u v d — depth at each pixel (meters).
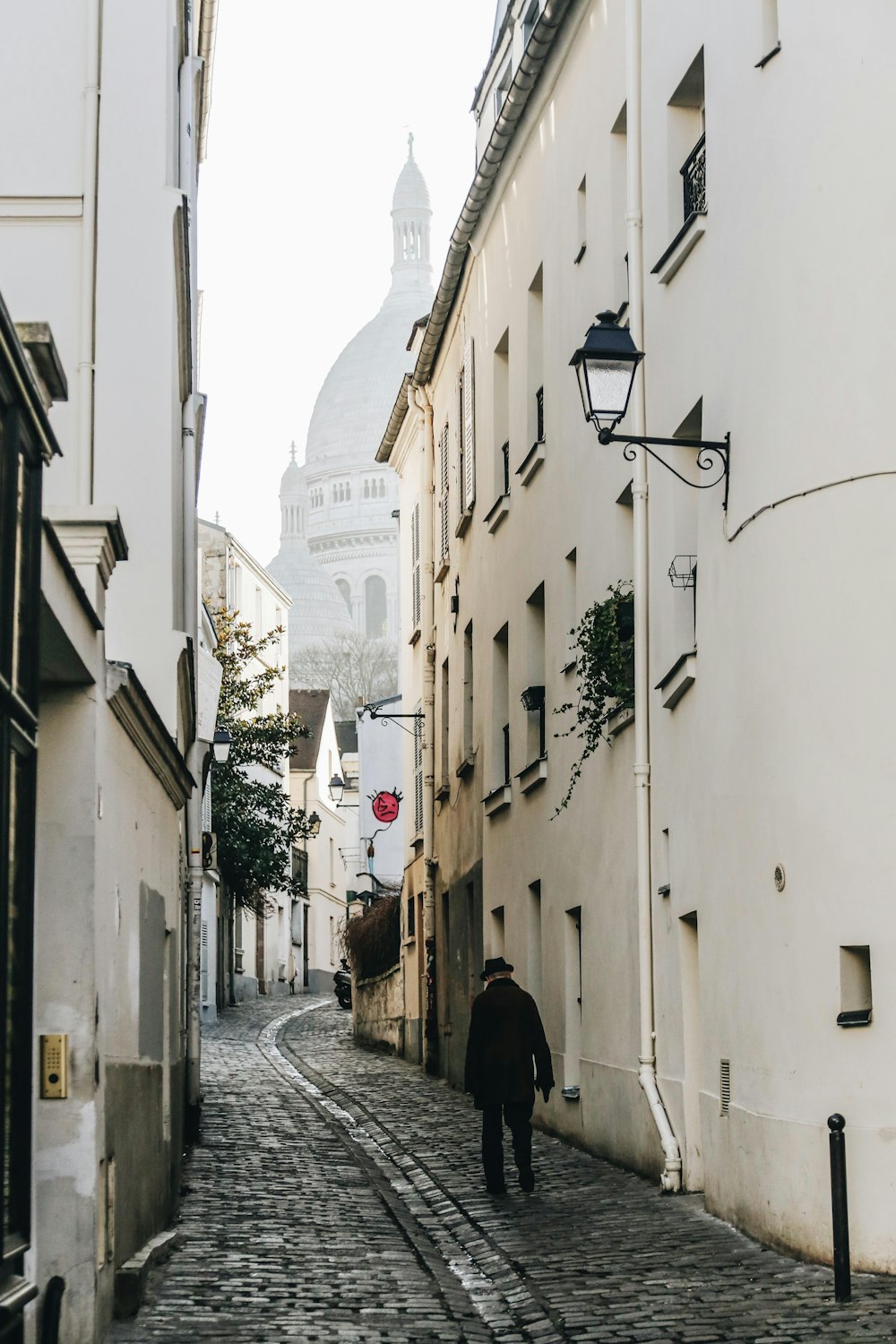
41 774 7.49
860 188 9.91
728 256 11.53
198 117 24.92
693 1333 7.91
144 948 10.11
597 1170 14.59
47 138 15.06
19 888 5.60
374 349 193.62
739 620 10.98
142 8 15.26
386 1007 32.75
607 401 11.23
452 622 26.38
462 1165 15.16
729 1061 11.17
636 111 14.47
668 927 13.32
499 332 21.89
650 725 13.95
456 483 26.05
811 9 10.25
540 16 17.66
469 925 24.20
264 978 62.53
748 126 11.12
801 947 9.85
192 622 17.97
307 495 189.12
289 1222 11.67
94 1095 7.38
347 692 121.62
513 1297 9.21
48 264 14.89
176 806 13.50
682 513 13.19
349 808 85.94
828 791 9.74
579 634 16.47
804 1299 8.52
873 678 9.62
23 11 15.20
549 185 18.73
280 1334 8.09
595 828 15.99
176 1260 10.04
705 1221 11.37
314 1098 22.80
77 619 6.98
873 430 9.77
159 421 14.62
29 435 5.42
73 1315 7.22
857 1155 9.27
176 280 15.20
